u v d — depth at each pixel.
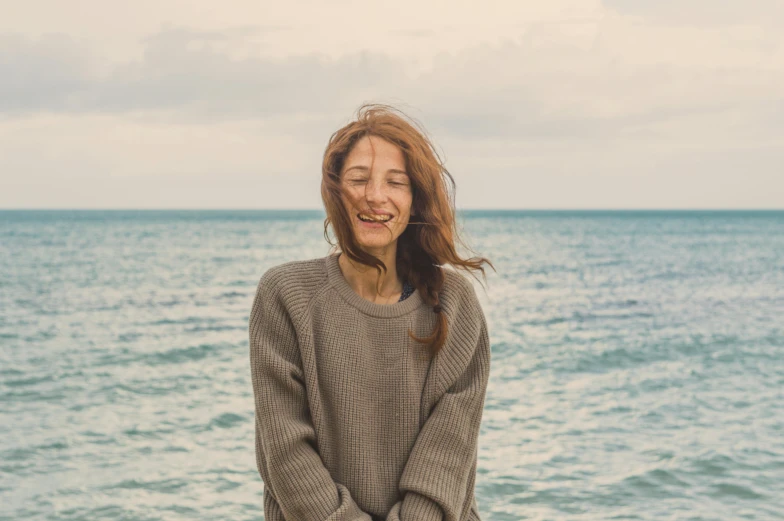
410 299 2.32
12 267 39.69
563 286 30.36
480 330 2.42
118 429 8.90
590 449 8.06
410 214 2.35
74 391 11.15
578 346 15.66
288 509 2.16
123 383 11.73
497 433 8.70
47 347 15.45
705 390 11.38
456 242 2.37
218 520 6.13
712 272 38.88
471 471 2.39
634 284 31.81
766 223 145.62
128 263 42.94
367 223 2.21
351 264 2.31
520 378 12.30
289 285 2.28
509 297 25.98
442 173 2.32
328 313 2.27
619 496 6.68
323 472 2.16
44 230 96.69
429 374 2.31
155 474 7.24
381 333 2.28
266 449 2.21
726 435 8.66
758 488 6.87
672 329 18.42
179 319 19.91
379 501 2.22
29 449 8.09
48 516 6.24
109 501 6.55
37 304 23.52
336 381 2.22
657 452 7.95
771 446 8.21
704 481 7.05
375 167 2.21
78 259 46.28
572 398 10.70
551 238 79.62
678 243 71.62
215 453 7.92
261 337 2.27
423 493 2.18
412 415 2.27
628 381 12.09
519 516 6.25
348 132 2.25
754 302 25.02
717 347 15.68
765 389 11.48
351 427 2.21
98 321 19.56
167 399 10.54
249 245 63.44
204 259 46.59
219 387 11.36
